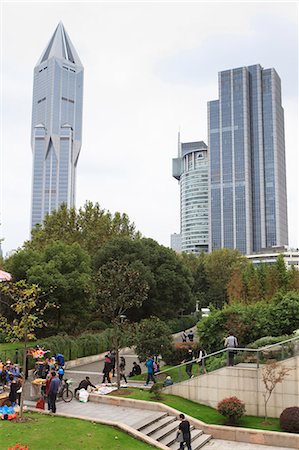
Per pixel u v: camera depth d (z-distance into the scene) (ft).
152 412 60.80
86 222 207.62
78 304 138.41
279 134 609.01
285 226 607.78
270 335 90.48
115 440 47.80
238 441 57.41
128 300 74.74
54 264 138.51
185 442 49.98
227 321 92.32
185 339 130.00
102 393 69.51
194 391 71.67
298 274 153.79
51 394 56.95
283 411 60.29
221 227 599.57
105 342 120.37
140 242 181.68
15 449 38.37
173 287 182.29
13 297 56.49
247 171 595.06
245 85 611.47
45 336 137.59
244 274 169.07
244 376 68.28
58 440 45.68
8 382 63.67
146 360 84.58
